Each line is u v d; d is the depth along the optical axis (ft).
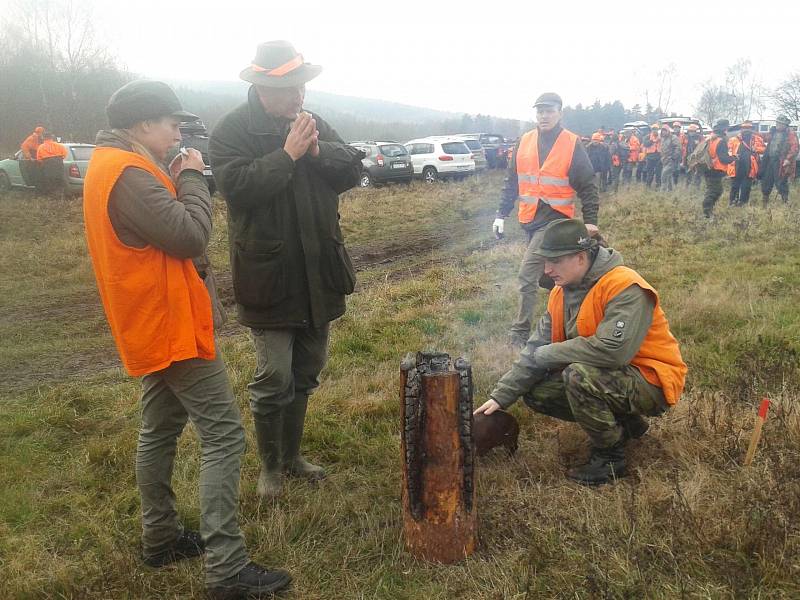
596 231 11.23
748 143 44.52
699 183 61.31
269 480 10.64
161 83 7.85
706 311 18.85
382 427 13.03
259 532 9.51
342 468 11.71
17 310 24.68
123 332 7.49
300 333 10.51
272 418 10.32
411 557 8.85
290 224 9.62
